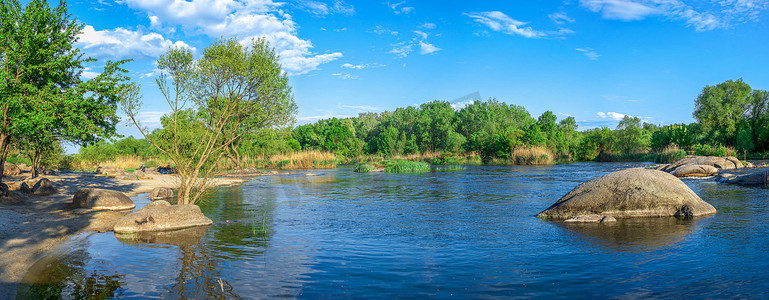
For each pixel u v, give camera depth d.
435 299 5.84
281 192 20.84
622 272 6.91
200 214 11.96
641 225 10.72
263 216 13.28
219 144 14.76
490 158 55.25
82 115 14.79
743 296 5.73
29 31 14.55
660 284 6.29
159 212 11.33
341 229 11.03
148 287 6.39
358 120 124.88
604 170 36.94
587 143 60.19
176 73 13.55
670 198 11.92
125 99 13.16
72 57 16.11
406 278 6.80
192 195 18.45
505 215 13.09
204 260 7.92
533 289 6.19
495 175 31.94
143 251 8.63
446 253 8.37
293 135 98.00
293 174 36.22
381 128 95.62
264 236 10.16
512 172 35.50
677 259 7.58
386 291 6.18
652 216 11.80
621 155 57.34
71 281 6.68
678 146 54.31
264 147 50.84
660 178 12.42
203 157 13.69
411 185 24.41
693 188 19.08
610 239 9.25
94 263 7.73
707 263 7.29
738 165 30.22
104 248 8.91
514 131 57.34
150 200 17.52
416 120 82.50
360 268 7.38
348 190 21.84
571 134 79.56
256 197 18.73
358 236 10.11
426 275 6.95
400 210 14.48
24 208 13.72
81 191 14.89
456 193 19.73
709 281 6.37
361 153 77.06
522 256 8.04
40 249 8.76
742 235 9.34
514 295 5.95
